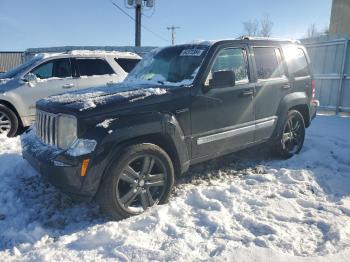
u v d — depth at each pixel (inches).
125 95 149.2
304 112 234.1
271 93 200.8
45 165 135.7
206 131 167.6
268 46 207.3
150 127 144.1
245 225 133.6
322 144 246.7
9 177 187.3
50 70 304.0
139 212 144.2
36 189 173.6
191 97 160.1
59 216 146.3
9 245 125.2
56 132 142.0
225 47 179.6
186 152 160.1
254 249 112.7
